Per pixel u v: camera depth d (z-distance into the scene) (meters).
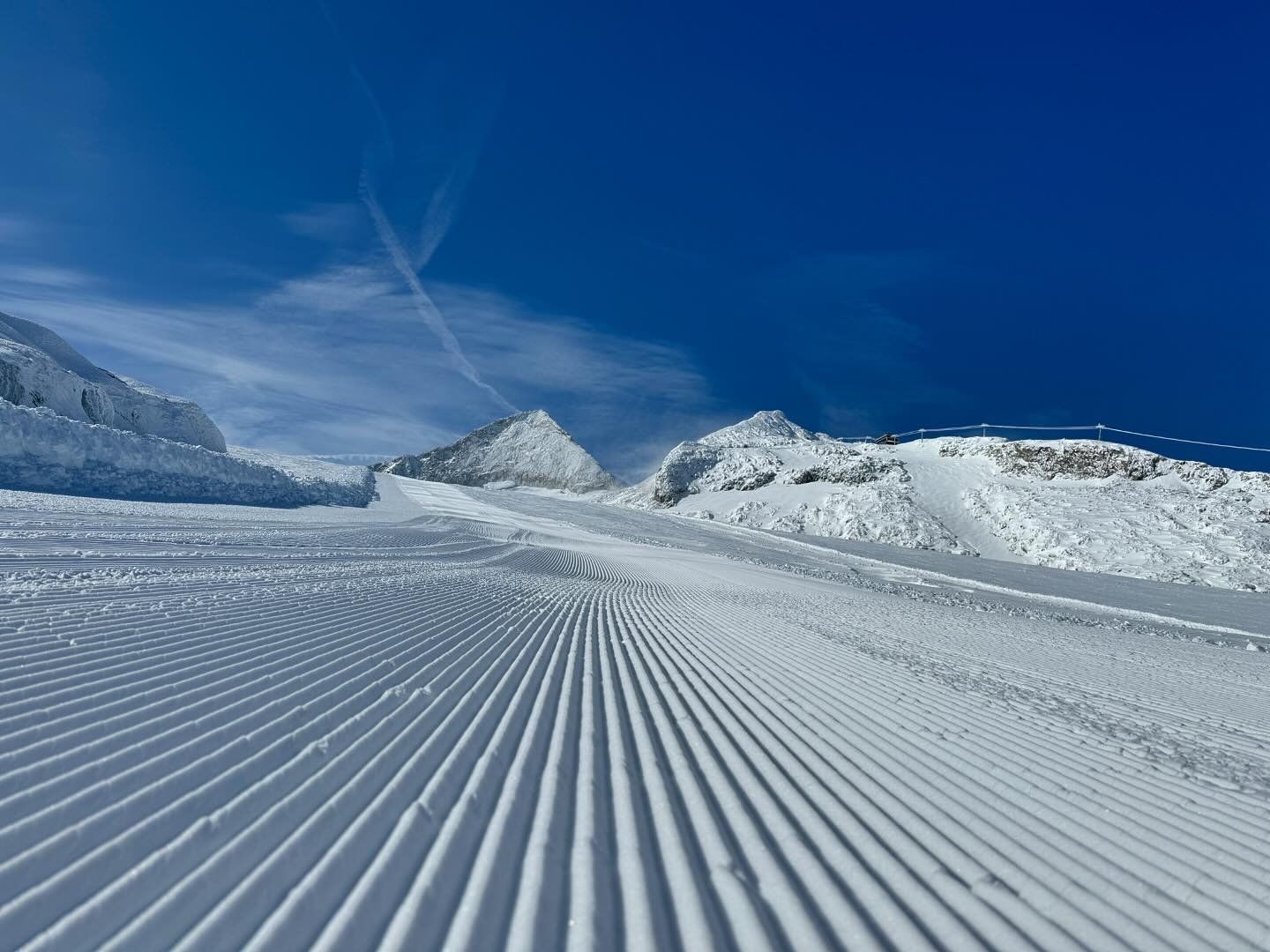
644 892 2.36
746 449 90.75
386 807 2.84
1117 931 2.33
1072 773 4.04
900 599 21.11
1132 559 53.84
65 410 29.33
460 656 6.07
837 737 4.46
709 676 6.23
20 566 7.84
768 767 3.80
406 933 2.02
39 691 3.68
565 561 23.59
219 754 3.17
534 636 7.76
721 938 2.11
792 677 6.40
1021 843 3.00
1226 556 53.00
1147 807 3.55
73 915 1.94
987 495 71.19
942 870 2.69
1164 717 6.34
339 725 3.78
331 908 2.11
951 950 2.13
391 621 7.22
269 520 20.28
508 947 1.98
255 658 4.94
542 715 4.52
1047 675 8.29
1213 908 2.53
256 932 1.96
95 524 13.15
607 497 100.12
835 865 2.68
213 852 2.37
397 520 30.05
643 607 12.19
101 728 3.29
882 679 6.62
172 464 24.22
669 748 4.04
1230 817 3.50
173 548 11.43
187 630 5.53
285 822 2.62
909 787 3.61
